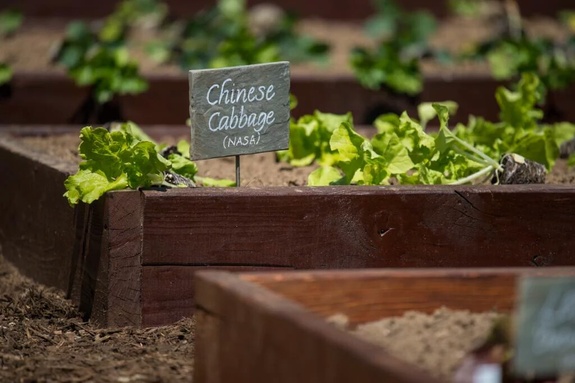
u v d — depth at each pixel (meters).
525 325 2.47
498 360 2.61
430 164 4.18
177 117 6.64
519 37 8.06
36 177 4.59
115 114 6.60
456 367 2.57
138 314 3.73
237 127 3.82
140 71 7.16
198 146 3.78
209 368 2.92
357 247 3.78
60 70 7.10
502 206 3.83
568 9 9.21
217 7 8.42
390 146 3.97
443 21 9.05
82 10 8.80
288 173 4.76
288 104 3.89
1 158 5.10
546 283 2.47
